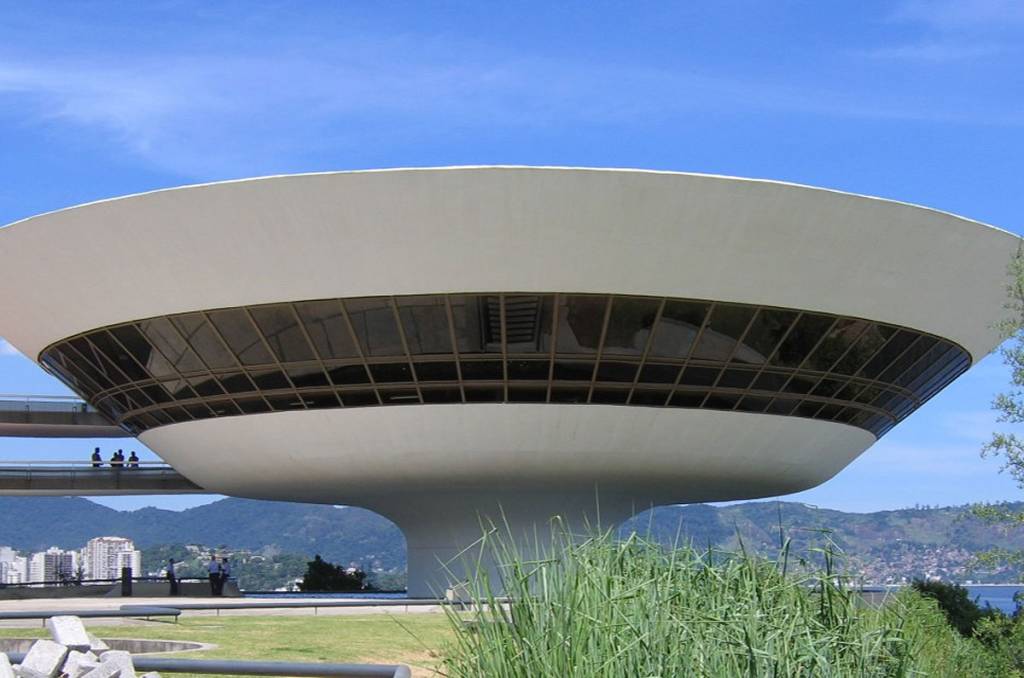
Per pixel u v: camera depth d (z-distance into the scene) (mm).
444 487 30188
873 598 12906
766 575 10352
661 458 28516
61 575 45188
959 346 30469
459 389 26812
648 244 24625
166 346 27750
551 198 23891
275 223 24625
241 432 28781
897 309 27500
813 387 28391
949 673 13922
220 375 27812
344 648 17766
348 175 23734
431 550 32594
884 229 25578
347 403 27406
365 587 49719
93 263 26562
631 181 23719
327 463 28672
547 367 26438
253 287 25719
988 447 15062
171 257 25719
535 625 9008
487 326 25812
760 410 28359
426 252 24719
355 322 25938
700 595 9906
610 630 8805
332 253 24891
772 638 9438
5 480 44031
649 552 9984
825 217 24875
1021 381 14961
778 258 25344
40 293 28219
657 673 8742
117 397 30641
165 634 19812
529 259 24750
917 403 31875
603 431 27547
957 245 26797
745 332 26484
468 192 23812
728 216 24422
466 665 9305
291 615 25984
